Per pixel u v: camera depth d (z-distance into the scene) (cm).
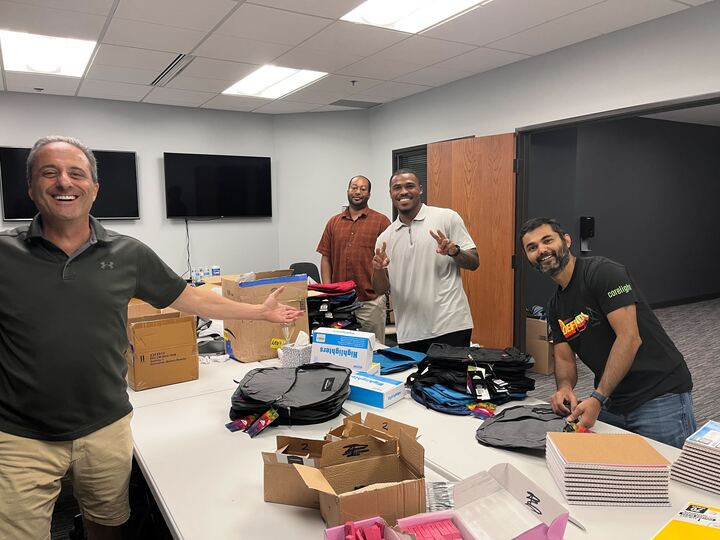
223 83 466
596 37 363
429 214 267
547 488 125
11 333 133
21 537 137
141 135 547
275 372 187
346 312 261
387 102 578
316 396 167
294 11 304
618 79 353
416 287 265
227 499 122
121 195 536
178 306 169
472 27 340
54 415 135
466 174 460
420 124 536
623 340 160
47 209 135
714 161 750
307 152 623
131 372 200
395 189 266
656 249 696
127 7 294
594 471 118
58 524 227
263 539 107
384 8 310
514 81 426
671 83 325
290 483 118
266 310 183
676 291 727
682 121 698
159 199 563
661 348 171
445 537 98
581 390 398
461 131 484
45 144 137
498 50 389
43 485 137
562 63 388
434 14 319
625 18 327
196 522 113
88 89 479
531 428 153
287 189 629
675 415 169
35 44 358
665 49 326
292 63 414
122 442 145
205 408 179
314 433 158
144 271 157
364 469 115
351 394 184
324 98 543
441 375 185
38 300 133
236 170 594
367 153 627
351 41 361
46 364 133
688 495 121
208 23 321
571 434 136
